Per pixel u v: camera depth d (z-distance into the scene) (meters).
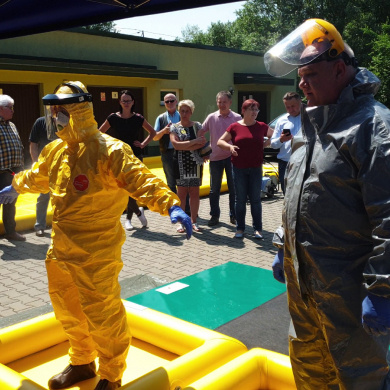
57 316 3.13
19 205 9.17
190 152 7.30
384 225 1.97
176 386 3.02
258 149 7.09
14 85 14.38
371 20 33.91
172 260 6.39
